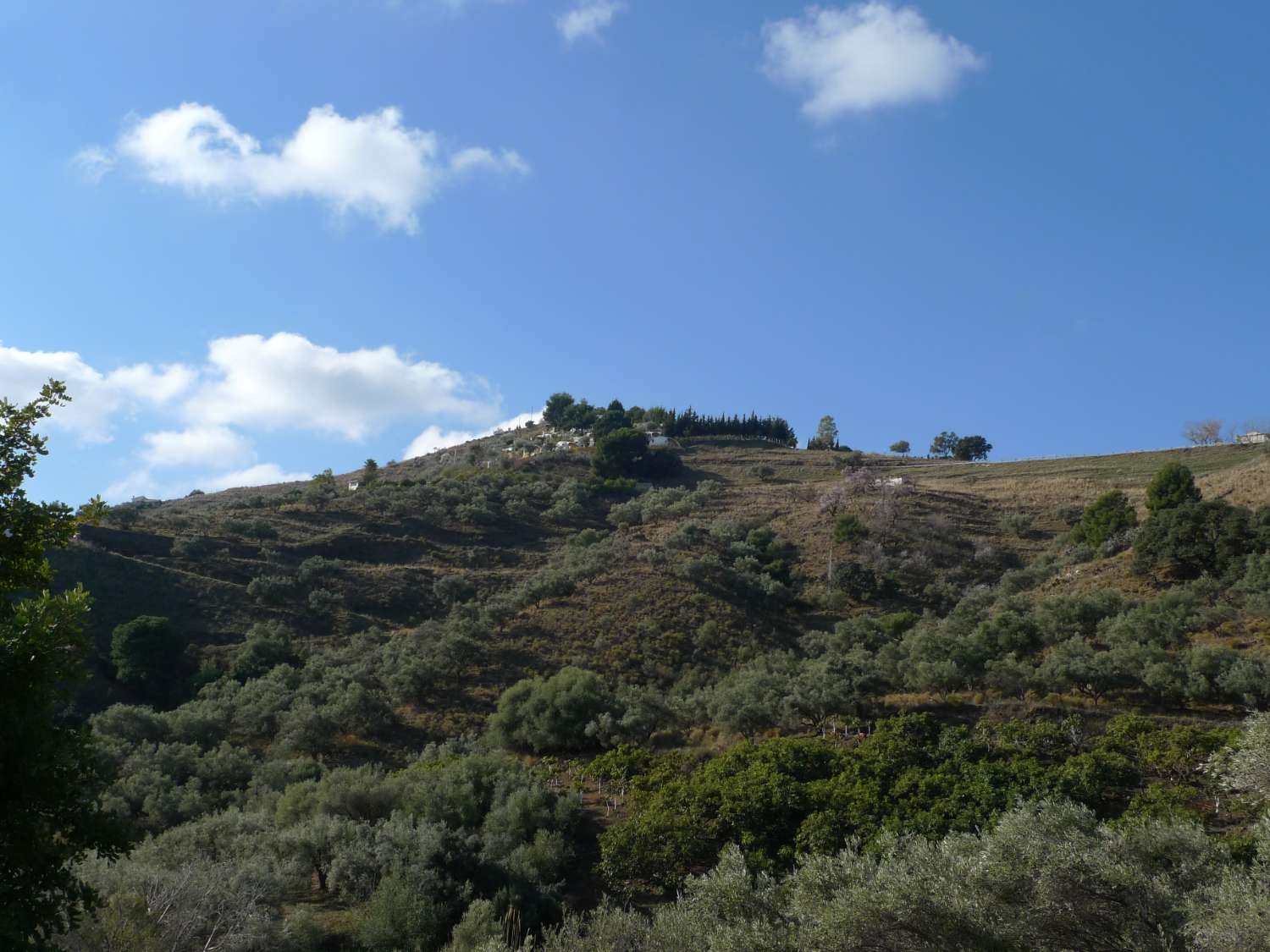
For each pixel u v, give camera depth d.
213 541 83.62
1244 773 19.25
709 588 69.31
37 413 11.81
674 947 21.58
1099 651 44.22
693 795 34.44
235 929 24.38
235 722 48.56
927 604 71.75
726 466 136.50
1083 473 110.81
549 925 29.61
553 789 39.28
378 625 70.50
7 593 11.95
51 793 10.73
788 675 47.69
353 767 44.84
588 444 144.75
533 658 57.69
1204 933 15.26
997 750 34.38
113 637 58.44
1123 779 30.66
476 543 94.19
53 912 10.69
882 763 34.16
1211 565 52.88
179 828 32.31
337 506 100.94
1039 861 17.98
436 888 28.88
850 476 110.56
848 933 17.12
